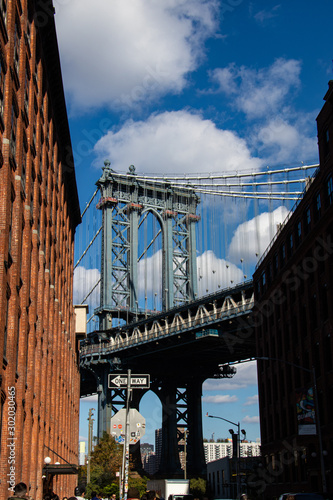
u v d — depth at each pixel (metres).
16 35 29.22
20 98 28.98
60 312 51.19
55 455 44.75
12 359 25.70
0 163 24.31
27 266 30.58
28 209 31.31
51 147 43.97
